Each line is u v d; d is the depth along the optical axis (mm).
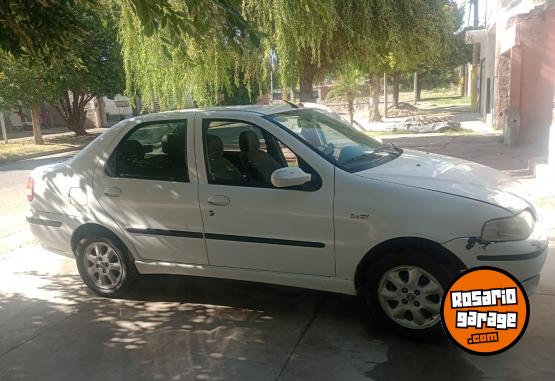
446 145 14719
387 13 10984
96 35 20672
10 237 7625
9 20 4621
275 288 5031
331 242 3967
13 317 4672
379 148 4852
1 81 19000
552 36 12438
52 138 26766
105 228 4848
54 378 3631
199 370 3629
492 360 3566
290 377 3482
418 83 47625
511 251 3553
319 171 4051
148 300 4926
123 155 4820
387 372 3490
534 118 13258
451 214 3621
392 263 3812
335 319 4316
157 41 10227
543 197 7656
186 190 4457
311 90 13023
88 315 4656
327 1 6211
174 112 4746
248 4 10281
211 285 5195
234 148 4402
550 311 4191
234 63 12406
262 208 4160
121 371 3674
